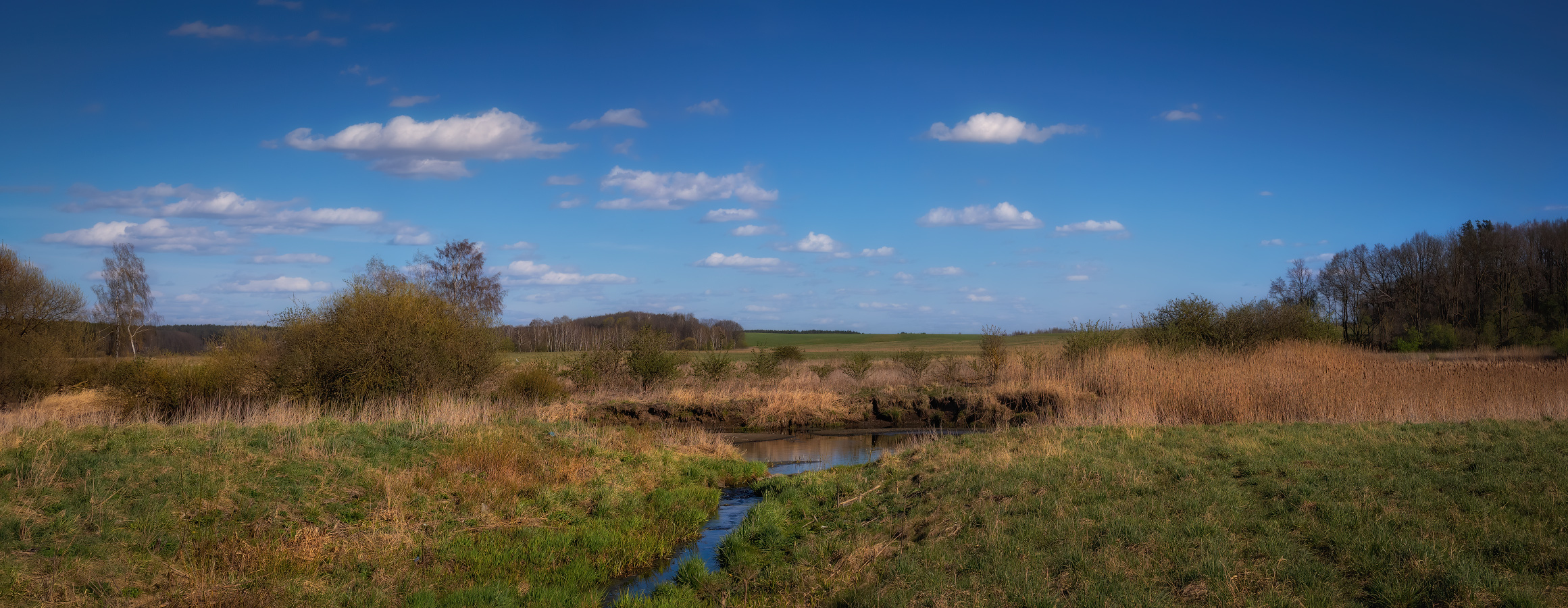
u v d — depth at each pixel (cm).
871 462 1398
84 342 2561
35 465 905
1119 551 686
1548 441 1045
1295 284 6531
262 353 2002
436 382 1978
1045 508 843
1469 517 713
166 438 1152
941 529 822
